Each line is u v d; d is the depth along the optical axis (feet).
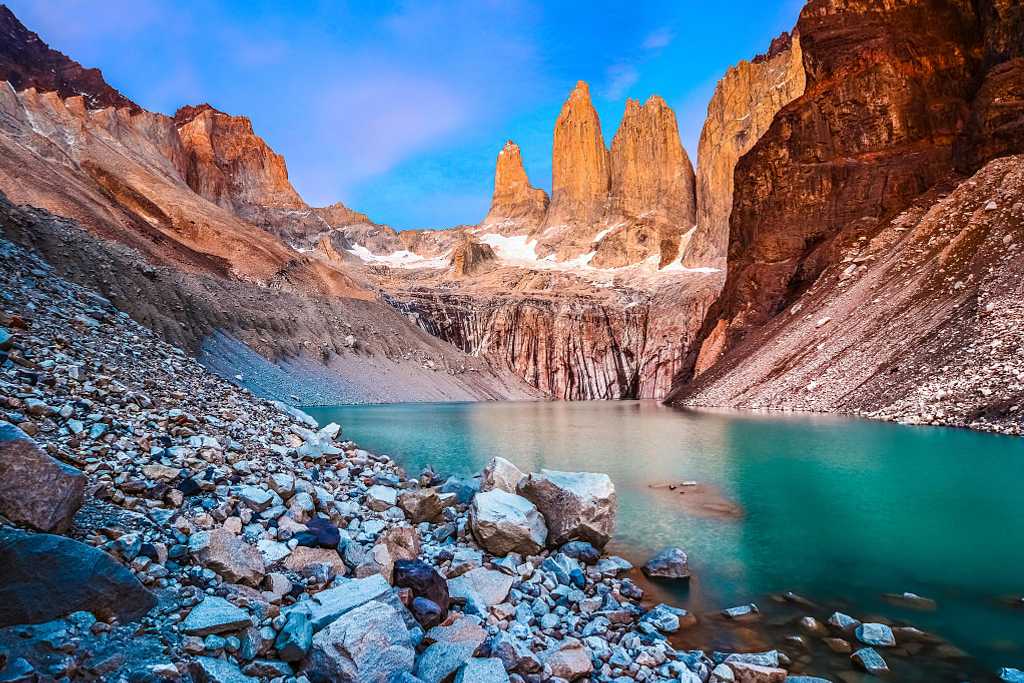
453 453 82.43
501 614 25.90
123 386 43.37
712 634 26.27
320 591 22.47
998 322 92.27
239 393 73.87
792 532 41.81
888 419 97.45
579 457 79.00
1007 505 45.50
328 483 42.96
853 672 22.47
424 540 36.09
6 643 14.42
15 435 18.98
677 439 96.02
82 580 16.80
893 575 32.89
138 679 14.56
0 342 38.58
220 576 21.56
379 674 17.53
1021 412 74.38
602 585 31.83
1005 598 29.43
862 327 132.67
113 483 26.66
